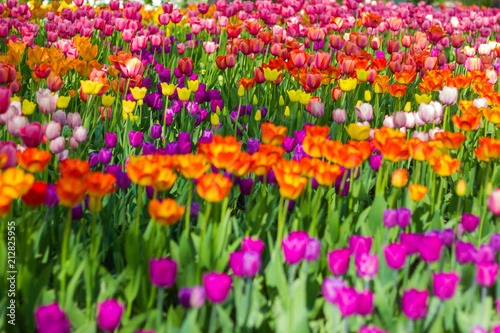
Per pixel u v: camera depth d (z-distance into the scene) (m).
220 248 2.40
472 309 2.18
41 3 8.83
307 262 2.05
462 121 3.52
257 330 2.08
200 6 7.96
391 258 2.07
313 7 8.05
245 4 8.26
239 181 2.85
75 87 5.12
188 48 7.07
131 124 3.97
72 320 1.95
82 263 2.07
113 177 2.14
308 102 4.05
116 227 2.87
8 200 1.84
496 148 2.83
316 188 2.98
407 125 3.70
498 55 6.32
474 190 3.63
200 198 2.95
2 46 6.23
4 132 3.64
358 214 2.91
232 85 5.37
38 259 2.47
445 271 2.45
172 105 4.52
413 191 2.49
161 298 1.88
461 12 10.98
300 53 4.74
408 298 1.78
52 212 2.57
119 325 2.06
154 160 2.34
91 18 7.72
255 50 5.43
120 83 4.59
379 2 11.15
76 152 3.48
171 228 2.88
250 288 2.02
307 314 1.92
